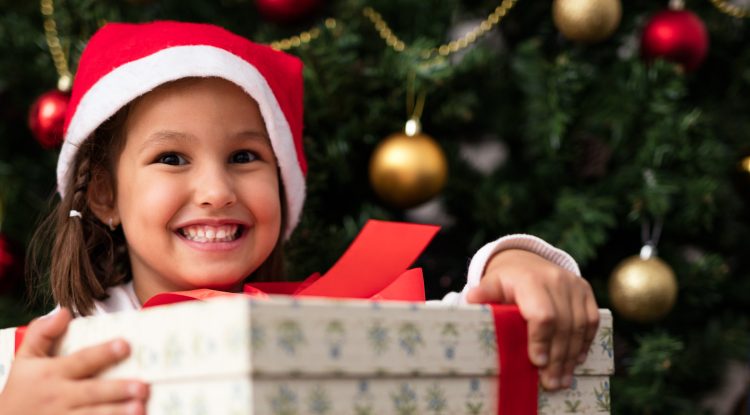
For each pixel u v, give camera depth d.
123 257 1.25
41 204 1.66
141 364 0.70
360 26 1.59
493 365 0.76
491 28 1.58
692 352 1.60
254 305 0.63
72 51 1.55
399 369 0.70
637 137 1.56
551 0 1.65
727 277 1.68
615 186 1.55
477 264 0.96
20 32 1.58
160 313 0.69
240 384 0.63
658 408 1.49
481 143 1.81
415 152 1.47
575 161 1.62
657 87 1.51
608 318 0.87
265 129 1.17
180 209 1.10
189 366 0.66
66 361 0.73
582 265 1.54
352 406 0.67
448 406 0.73
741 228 1.74
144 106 1.12
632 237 1.65
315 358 0.65
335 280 1.04
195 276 1.11
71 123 1.21
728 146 1.67
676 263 1.60
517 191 1.59
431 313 0.72
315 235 1.50
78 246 1.20
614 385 1.51
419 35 1.61
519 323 0.79
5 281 1.53
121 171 1.15
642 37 1.55
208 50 1.13
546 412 0.80
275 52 1.27
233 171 1.14
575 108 1.57
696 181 1.52
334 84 1.49
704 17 1.69
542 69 1.54
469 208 1.63
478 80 1.66
